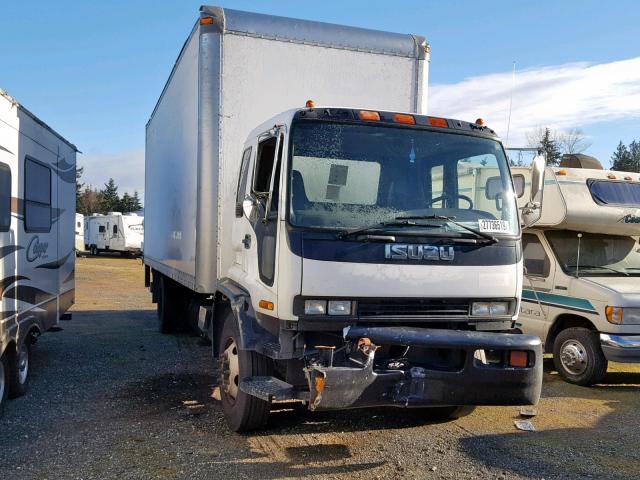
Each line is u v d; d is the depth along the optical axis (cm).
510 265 486
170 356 878
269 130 489
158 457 480
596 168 906
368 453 494
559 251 821
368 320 449
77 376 751
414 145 488
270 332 470
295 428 552
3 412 595
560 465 476
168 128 869
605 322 729
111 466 462
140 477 441
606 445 525
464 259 470
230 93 609
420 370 436
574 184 793
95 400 645
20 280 658
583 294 764
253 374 497
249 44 616
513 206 506
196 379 739
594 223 786
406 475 450
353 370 414
